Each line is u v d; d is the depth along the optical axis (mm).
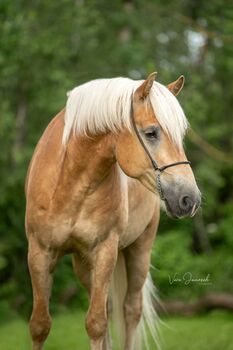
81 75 16484
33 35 15859
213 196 19125
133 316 7863
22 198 15094
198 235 18875
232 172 20328
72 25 16344
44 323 6578
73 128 6523
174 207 5855
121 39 17453
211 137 18891
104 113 6238
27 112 16922
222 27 16375
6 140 15859
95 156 6395
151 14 17500
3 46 14531
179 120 5973
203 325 13109
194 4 17594
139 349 7922
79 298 15562
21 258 14867
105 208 6512
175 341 11117
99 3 17297
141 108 6062
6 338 11508
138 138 6055
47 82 16281
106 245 6613
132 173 6121
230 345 10672
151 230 7965
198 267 16484
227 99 20188
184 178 5871
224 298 14445
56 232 6520
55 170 6539
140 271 7934
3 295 14695
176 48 18047
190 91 16359
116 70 16703
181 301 15047
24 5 16484
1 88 16203
